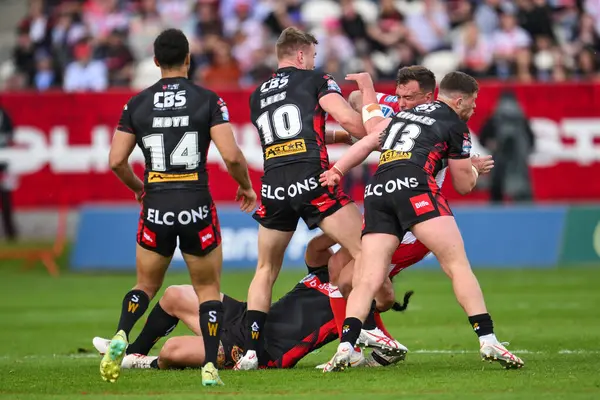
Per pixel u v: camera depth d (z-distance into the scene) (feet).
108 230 209.56
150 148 76.23
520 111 206.90
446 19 254.06
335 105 87.40
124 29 258.78
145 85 248.73
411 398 67.62
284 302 90.33
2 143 213.25
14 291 179.52
